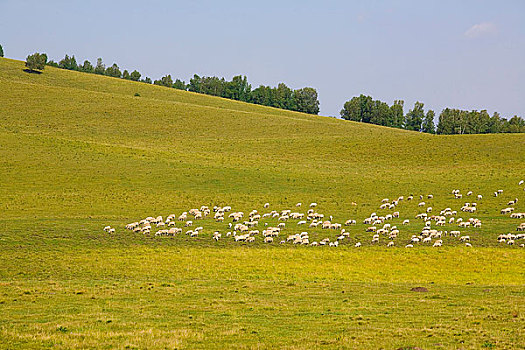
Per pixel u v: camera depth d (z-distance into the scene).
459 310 28.17
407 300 30.81
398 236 53.09
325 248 48.88
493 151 96.94
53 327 24.84
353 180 83.31
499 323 25.33
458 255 45.31
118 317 26.98
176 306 29.41
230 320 26.50
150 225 57.03
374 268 41.94
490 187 74.88
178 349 21.92
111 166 87.44
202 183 80.62
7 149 92.38
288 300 31.02
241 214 62.88
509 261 43.22
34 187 74.69
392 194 75.19
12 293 31.89
